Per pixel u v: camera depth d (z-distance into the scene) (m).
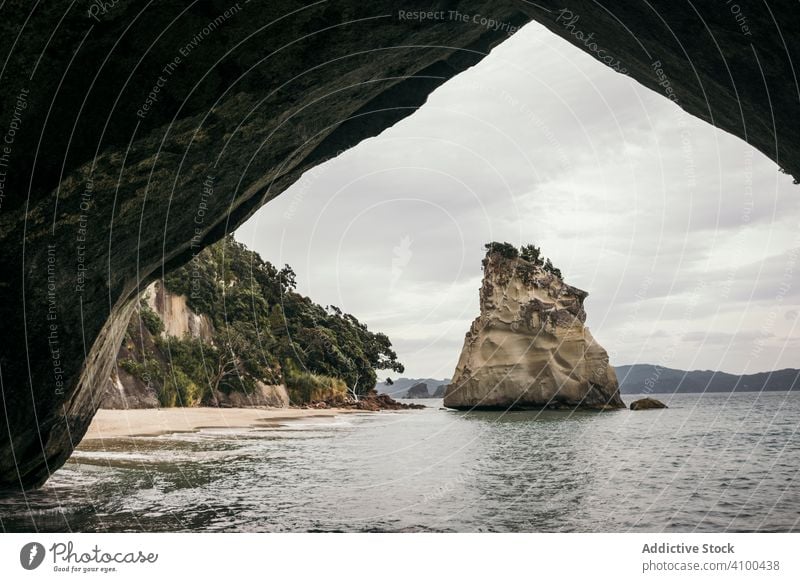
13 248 6.82
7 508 8.41
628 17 6.62
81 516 8.29
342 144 11.48
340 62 8.28
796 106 5.68
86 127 6.64
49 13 5.62
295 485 12.06
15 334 7.42
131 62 6.47
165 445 19.27
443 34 8.88
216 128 8.01
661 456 19.23
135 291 10.18
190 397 40.59
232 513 9.02
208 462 15.18
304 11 7.00
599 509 10.09
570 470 15.53
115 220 7.79
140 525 7.99
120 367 36.34
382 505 10.12
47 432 8.85
